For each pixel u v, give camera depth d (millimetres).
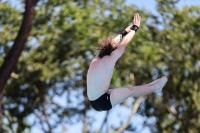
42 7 40500
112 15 41031
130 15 41312
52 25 40719
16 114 46656
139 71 44875
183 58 44875
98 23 40625
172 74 46250
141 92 15094
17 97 46094
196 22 44125
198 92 47500
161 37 44469
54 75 42219
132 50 40875
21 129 46938
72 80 45469
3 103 46125
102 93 14594
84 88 46562
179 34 43719
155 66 44656
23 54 42500
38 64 42312
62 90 46375
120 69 43469
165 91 47875
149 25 43469
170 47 44656
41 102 46469
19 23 41000
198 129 48812
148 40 41781
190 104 48000
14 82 44188
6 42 41281
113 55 14562
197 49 45719
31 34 40656
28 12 28312
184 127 48969
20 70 43281
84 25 39781
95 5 41594
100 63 14609
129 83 43875
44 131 47625
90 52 41031
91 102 14727
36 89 45594
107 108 14703
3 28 41125
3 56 41281
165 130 49719
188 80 47188
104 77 14516
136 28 14961
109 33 40656
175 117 49344
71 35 40219
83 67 42469
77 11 40219
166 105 49031
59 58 41938
